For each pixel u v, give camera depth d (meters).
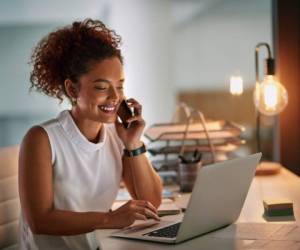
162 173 2.29
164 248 1.32
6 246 1.82
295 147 2.59
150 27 6.37
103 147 1.74
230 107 4.75
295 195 1.90
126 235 1.42
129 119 1.80
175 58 6.42
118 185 1.80
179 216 1.63
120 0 6.31
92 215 1.51
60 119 1.68
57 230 1.52
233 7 6.18
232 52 6.30
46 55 1.70
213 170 1.33
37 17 6.95
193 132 2.27
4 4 6.11
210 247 1.31
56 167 1.65
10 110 6.64
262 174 2.29
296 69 2.55
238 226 1.50
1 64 6.82
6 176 1.83
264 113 2.14
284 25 2.55
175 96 6.44
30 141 1.61
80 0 6.16
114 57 1.63
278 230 1.44
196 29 6.50
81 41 1.63
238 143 2.37
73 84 1.65
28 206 1.56
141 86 6.39
